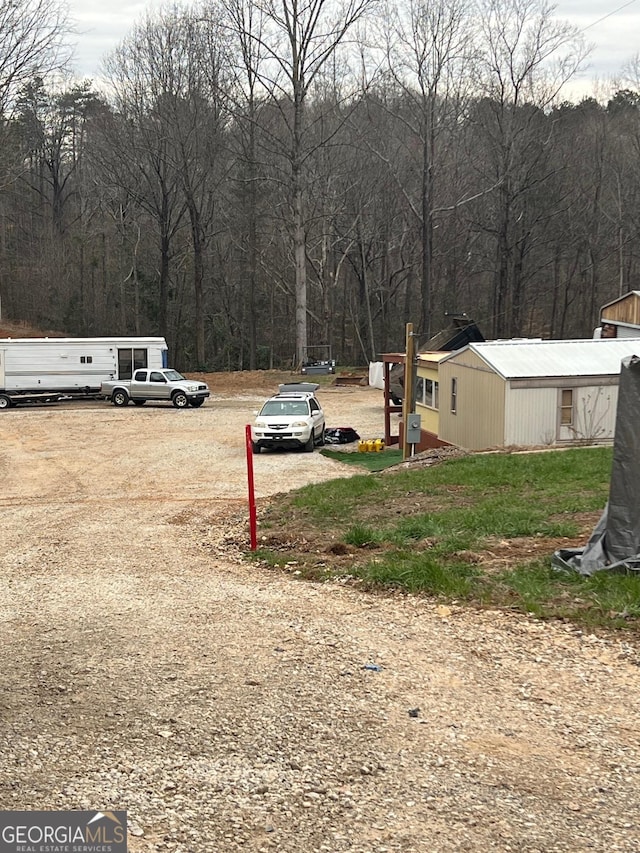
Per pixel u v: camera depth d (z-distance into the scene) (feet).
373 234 189.37
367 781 14.99
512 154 174.29
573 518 37.11
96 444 94.02
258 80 174.19
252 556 34.83
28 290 226.99
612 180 198.18
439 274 205.26
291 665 20.92
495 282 194.18
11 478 73.41
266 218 201.67
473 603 25.99
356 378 158.61
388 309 206.80
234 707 18.34
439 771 15.35
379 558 32.42
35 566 34.71
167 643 22.95
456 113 171.73
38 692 19.44
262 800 14.35
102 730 17.24
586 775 15.17
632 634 22.44
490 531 35.29
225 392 152.76
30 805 14.20
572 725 17.31
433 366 88.53
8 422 114.11
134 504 55.52
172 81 174.29
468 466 56.75
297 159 163.32
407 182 186.29
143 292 215.10
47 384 132.26
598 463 54.49
